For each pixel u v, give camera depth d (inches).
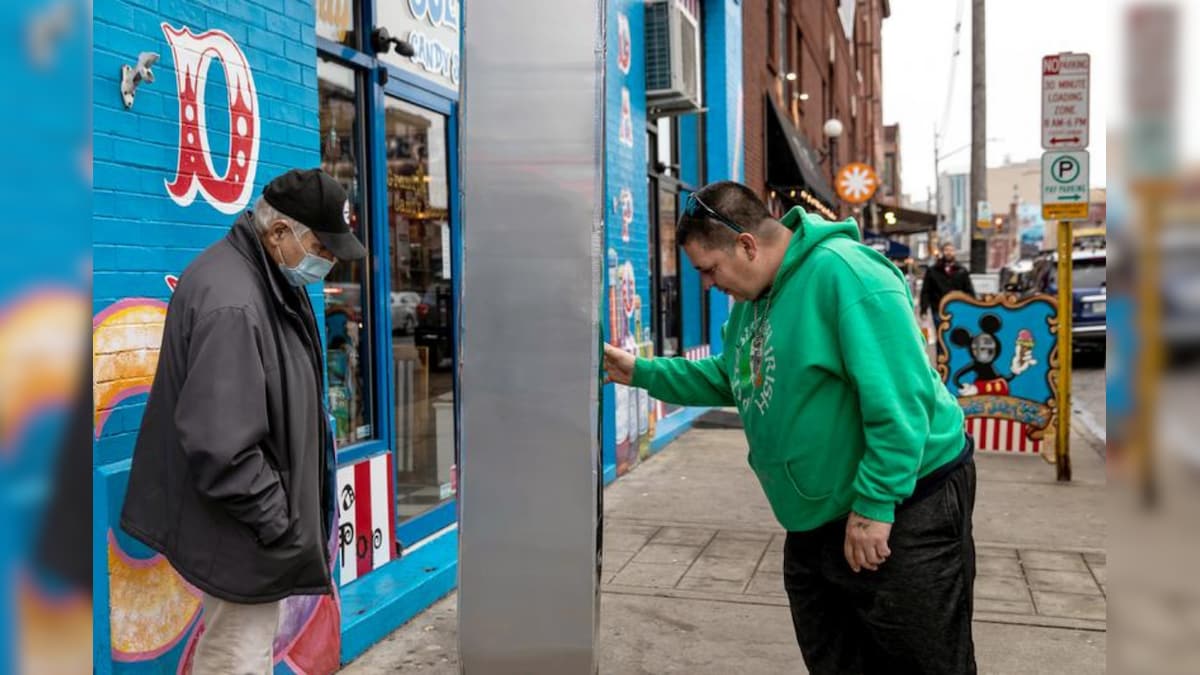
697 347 421.1
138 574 109.9
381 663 149.9
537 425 67.5
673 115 347.9
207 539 90.4
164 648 113.4
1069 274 277.6
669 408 378.6
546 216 67.2
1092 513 242.7
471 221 67.9
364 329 183.5
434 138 211.9
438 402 213.5
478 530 68.4
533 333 67.4
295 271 97.9
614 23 282.4
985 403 319.6
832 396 92.8
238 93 130.8
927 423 89.0
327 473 103.4
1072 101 270.7
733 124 439.8
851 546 90.1
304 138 145.9
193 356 88.4
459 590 68.8
